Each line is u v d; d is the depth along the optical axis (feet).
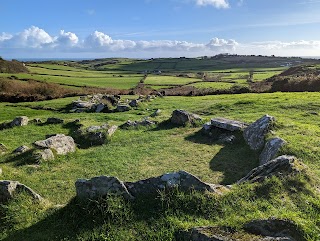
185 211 31.22
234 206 31.07
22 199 37.29
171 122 86.58
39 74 380.58
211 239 25.75
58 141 65.87
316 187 33.96
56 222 33.14
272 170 36.37
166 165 55.57
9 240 32.01
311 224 26.58
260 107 101.76
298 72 310.65
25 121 96.12
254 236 25.52
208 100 143.33
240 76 413.39
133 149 66.23
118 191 33.37
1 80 240.94
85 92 220.64
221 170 51.78
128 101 147.02
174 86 288.10
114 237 28.99
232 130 68.44
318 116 81.20
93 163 58.65
